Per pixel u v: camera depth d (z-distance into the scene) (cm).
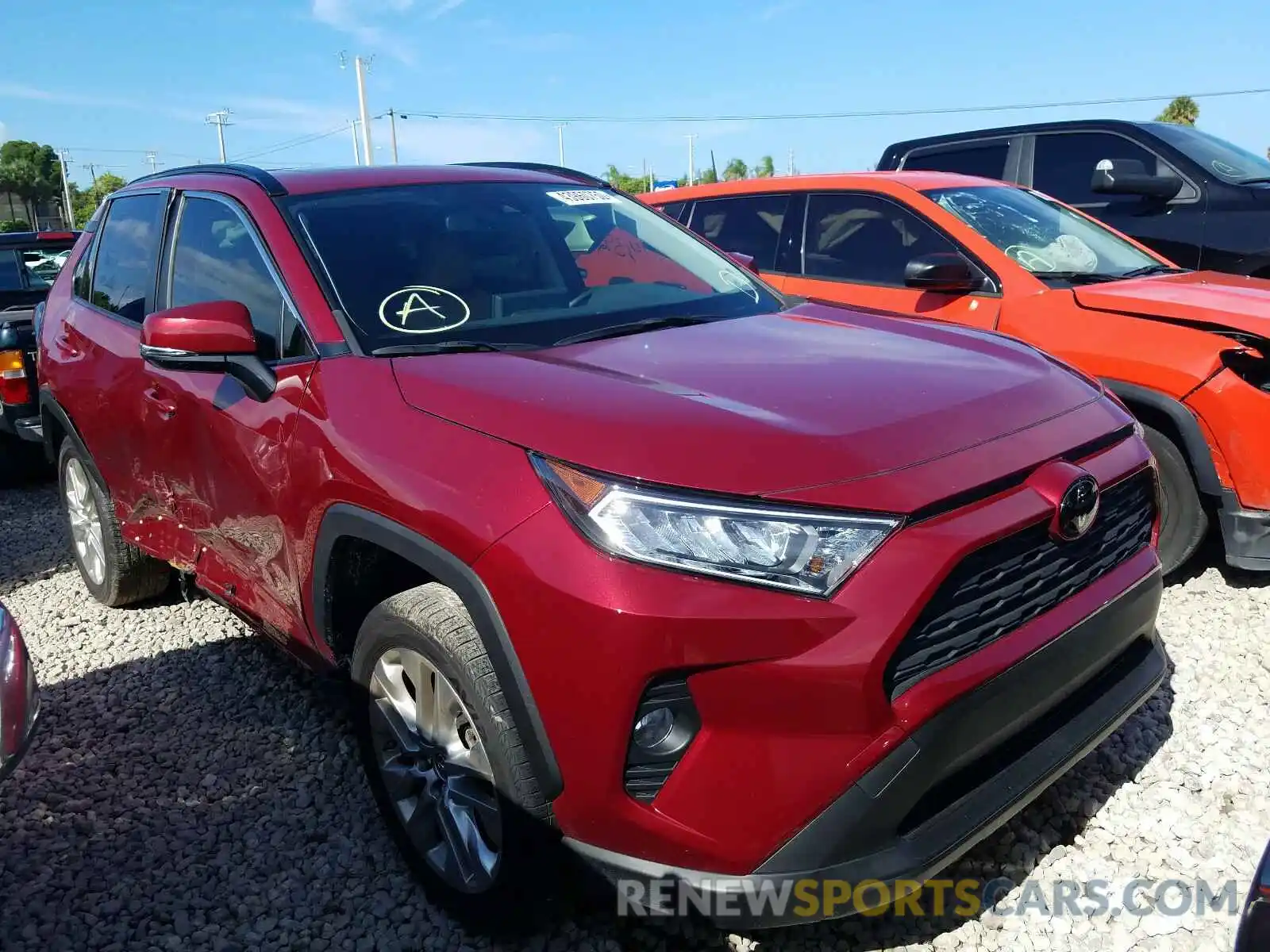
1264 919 159
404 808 261
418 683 246
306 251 299
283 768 327
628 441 205
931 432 218
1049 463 223
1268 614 395
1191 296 408
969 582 205
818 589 191
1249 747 311
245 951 248
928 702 197
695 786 196
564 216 358
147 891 272
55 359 432
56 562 543
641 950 244
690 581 191
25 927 259
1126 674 256
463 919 247
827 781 193
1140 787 295
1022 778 221
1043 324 432
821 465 200
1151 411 399
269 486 278
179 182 382
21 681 242
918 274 460
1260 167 637
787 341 283
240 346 280
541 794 214
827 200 549
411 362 258
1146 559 260
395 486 228
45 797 317
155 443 346
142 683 389
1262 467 372
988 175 712
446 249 316
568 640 196
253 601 321
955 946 241
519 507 206
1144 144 636
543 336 287
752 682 191
